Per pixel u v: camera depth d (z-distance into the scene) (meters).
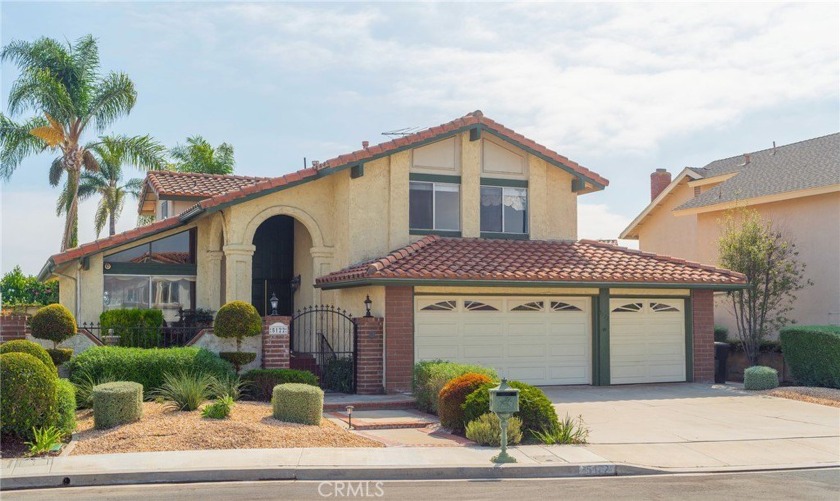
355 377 18.98
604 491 10.41
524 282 19.75
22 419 12.20
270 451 12.16
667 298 22.34
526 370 20.83
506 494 10.12
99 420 13.48
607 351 21.36
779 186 26.64
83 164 34.25
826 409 17.55
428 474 11.29
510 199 23.25
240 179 27.25
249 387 16.72
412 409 17.22
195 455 11.80
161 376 16.22
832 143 28.58
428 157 22.30
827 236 25.14
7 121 32.28
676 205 33.75
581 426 15.12
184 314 22.05
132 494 9.89
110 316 20.36
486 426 13.14
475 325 20.36
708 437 14.29
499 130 22.56
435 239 21.55
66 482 10.52
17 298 34.47
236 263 21.16
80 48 33.22
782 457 12.86
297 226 24.70
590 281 20.41
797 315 26.12
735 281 21.89
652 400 18.73
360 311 20.44
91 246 21.14
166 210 27.30
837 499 10.01
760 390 20.53
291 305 24.94
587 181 23.73
